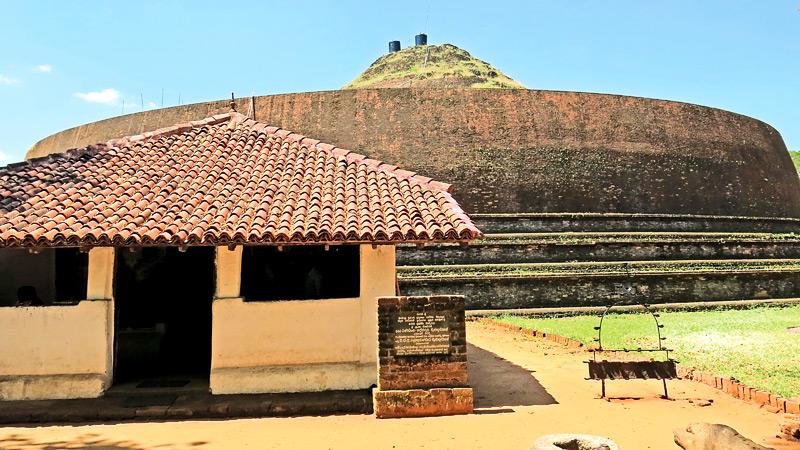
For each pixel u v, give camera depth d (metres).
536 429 7.37
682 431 6.76
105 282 9.05
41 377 8.72
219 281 9.06
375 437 7.07
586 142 26.72
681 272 20.95
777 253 24.36
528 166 25.95
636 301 20.33
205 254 11.65
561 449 5.97
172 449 6.68
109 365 9.05
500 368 11.44
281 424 7.72
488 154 25.89
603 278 20.20
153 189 9.96
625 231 25.27
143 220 8.82
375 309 9.17
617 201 26.33
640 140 27.41
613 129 27.20
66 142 31.64
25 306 8.90
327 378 8.98
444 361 8.23
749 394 8.75
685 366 10.55
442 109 26.38
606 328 15.66
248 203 9.54
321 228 8.55
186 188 10.09
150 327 11.45
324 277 9.92
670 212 26.98
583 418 7.91
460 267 20.66
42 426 7.77
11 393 8.61
